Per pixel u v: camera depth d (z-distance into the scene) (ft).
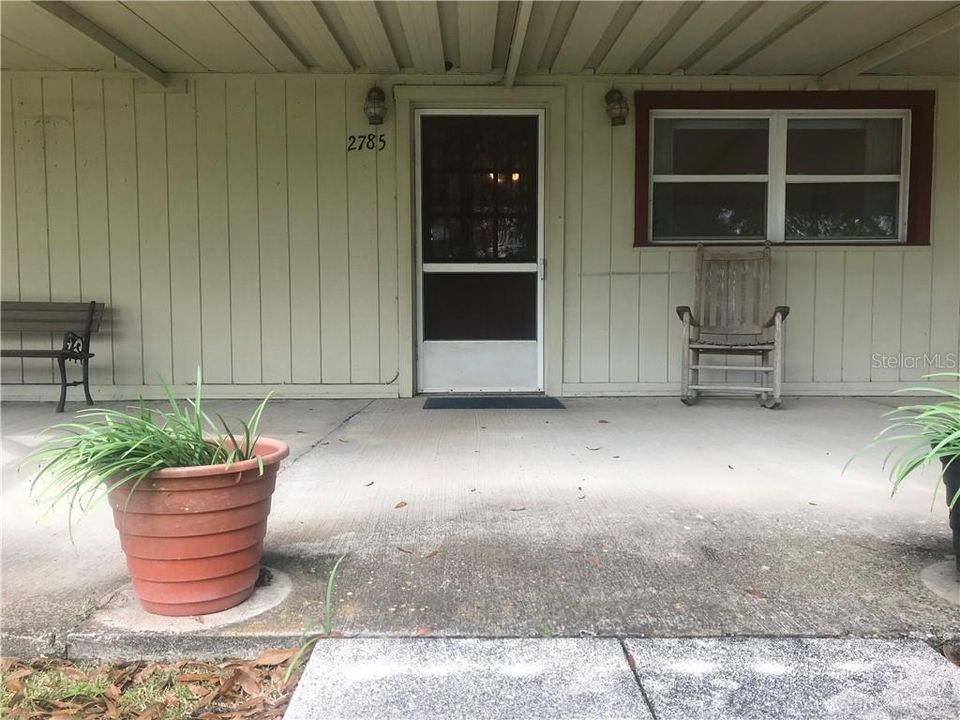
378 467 11.10
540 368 18.12
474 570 7.19
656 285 17.62
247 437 6.50
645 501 9.36
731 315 16.87
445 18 14.01
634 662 5.53
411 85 16.96
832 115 17.49
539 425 14.38
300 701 5.07
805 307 17.63
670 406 16.55
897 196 17.81
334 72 16.94
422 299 17.94
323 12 13.69
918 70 16.96
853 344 17.76
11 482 10.36
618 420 14.88
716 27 14.37
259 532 6.52
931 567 7.20
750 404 16.80
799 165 17.66
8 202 17.08
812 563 7.32
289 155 17.17
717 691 5.17
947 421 6.98
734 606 6.41
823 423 14.56
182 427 6.38
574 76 17.11
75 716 5.19
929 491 9.77
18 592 6.77
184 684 5.57
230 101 17.02
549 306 17.66
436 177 17.61
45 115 16.94
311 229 17.35
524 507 9.13
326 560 7.45
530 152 17.62
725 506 9.14
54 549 7.86
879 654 5.62
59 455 6.00
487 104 17.28
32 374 17.48
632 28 14.42
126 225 17.25
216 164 17.16
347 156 17.19
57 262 17.29
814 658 5.57
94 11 13.41
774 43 15.16
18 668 5.74
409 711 4.96
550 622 6.14
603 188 17.40
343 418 15.15
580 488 9.96
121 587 6.88
